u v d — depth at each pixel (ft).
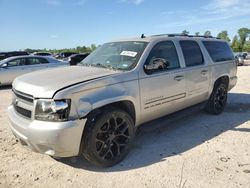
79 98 11.28
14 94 12.97
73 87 11.21
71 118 11.04
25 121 11.51
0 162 12.78
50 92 10.94
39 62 43.78
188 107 17.95
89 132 11.56
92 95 11.70
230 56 21.85
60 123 10.78
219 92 20.57
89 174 11.73
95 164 12.16
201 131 17.03
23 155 13.57
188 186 10.66
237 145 14.66
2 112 22.54
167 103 15.52
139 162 12.81
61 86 11.23
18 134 11.77
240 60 95.40
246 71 55.83
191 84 17.17
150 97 14.34
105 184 10.91
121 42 16.53
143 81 13.85
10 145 14.82
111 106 12.68
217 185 10.73
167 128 17.70
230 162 12.64
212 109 20.24
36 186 10.80
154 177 11.37
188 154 13.58
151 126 14.99
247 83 36.73
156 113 15.15
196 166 12.28
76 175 11.64
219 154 13.53
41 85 11.52
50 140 10.73
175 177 11.35
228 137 15.92
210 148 14.29
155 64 14.23
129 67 13.85
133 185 10.80
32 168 12.25
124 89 12.92
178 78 15.98
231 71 21.61
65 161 12.91
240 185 10.73
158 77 14.66
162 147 14.53
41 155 13.56
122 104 13.35
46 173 11.80
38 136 10.83
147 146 14.70
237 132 16.78
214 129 17.40
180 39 17.30
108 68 14.20
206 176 11.39
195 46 18.34
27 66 42.09
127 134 13.16
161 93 14.96
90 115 11.71
